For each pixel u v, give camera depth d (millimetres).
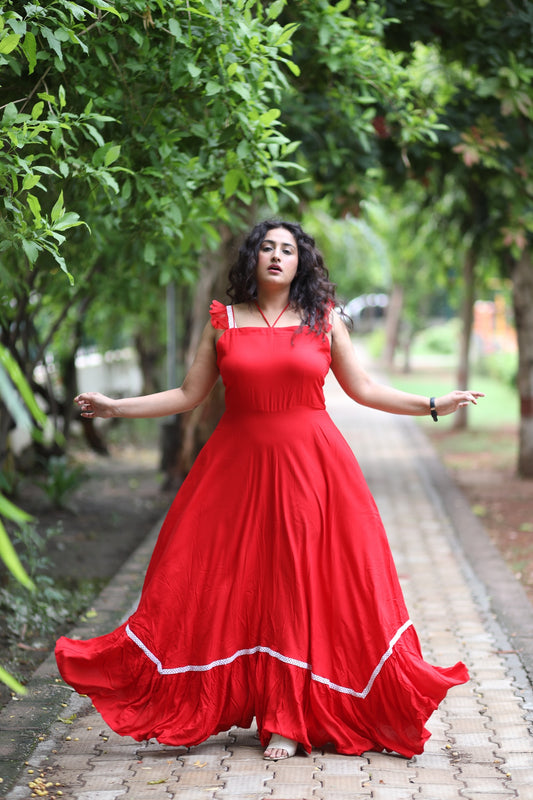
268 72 3945
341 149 6641
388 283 26453
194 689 3344
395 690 3260
